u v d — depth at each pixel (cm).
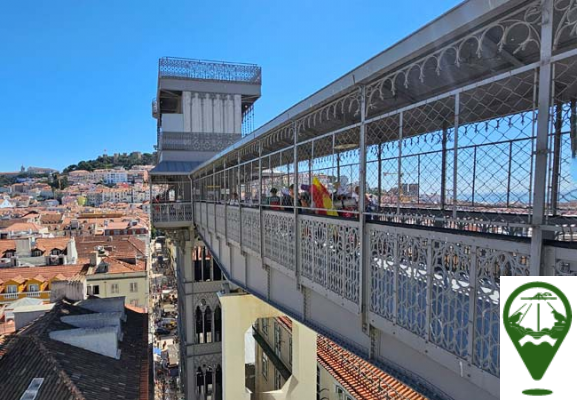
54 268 2945
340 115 456
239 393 985
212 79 1970
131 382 972
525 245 222
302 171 588
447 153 474
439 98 291
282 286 609
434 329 284
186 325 1728
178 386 2195
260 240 659
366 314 367
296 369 1087
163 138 1866
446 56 302
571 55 201
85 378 900
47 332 1050
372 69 333
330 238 432
